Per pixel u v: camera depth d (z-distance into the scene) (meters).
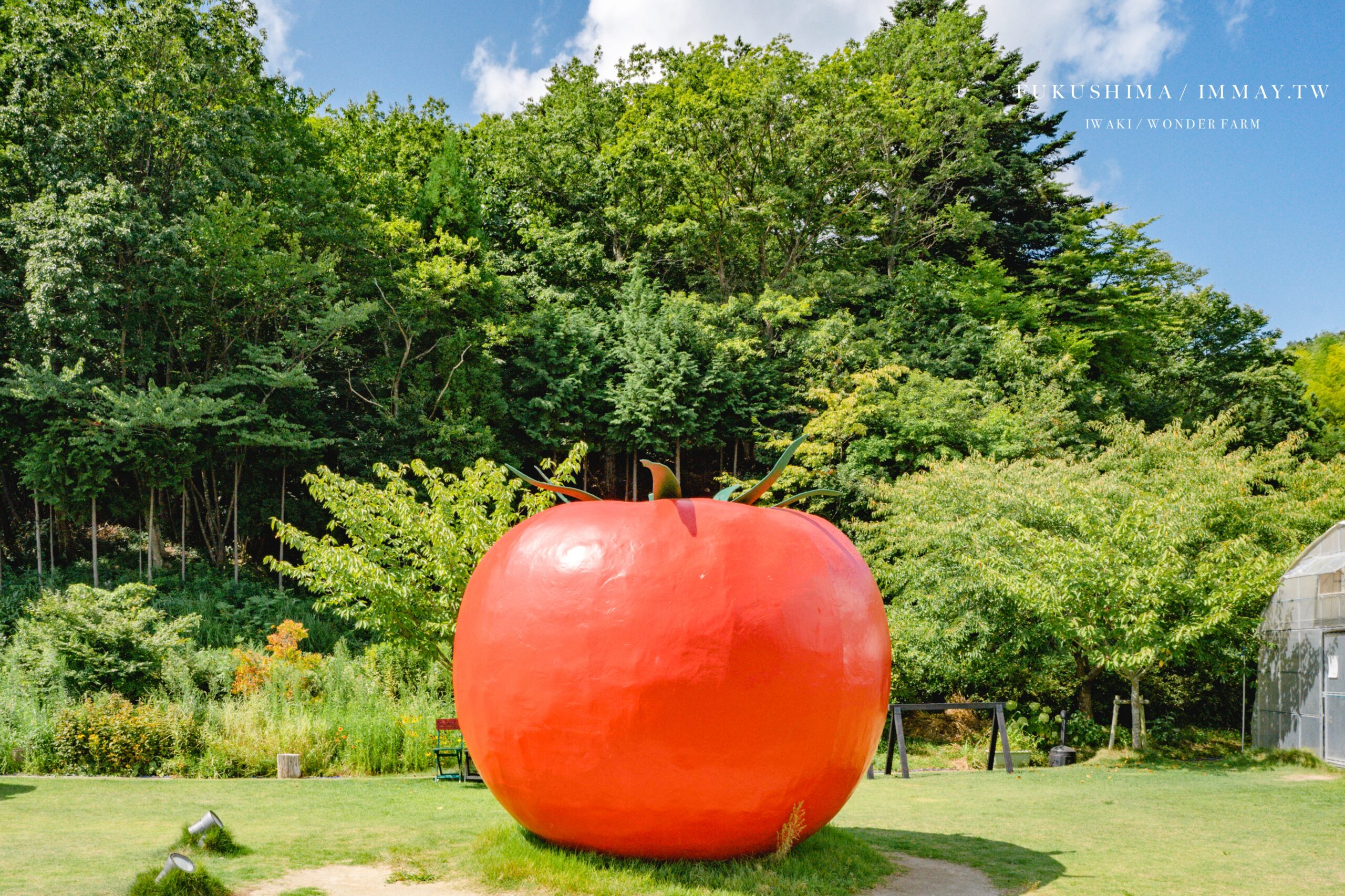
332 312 23.66
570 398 28.41
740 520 5.75
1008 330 31.28
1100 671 16.77
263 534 27.66
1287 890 6.00
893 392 28.34
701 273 38.00
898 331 31.72
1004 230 41.09
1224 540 16.92
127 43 22.66
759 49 35.56
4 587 21.06
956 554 16.88
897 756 15.02
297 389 25.52
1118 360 37.12
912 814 9.05
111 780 10.02
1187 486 17.73
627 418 27.70
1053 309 35.75
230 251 22.98
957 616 16.72
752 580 5.46
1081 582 14.30
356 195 30.27
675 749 5.24
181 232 21.81
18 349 22.06
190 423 21.17
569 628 5.42
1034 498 16.38
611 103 40.84
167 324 23.88
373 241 27.38
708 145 33.69
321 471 12.72
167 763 10.86
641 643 5.29
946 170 38.66
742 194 34.97
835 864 6.09
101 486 21.17
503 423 28.11
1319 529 18.31
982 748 15.46
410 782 10.58
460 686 6.10
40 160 21.56
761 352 29.36
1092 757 15.07
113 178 21.39
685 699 5.22
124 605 14.34
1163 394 38.62
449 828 7.34
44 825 7.33
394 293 26.88
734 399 28.95
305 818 7.82
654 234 33.31
